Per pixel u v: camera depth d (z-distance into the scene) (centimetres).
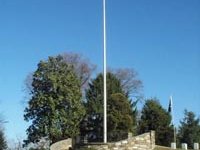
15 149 6756
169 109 6606
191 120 8038
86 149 4634
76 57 7712
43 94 5103
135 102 7194
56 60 5272
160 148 4978
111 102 6156
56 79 5131
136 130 6450
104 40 4691
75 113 5153
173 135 6444
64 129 5116
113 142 4641
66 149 4947
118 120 5981
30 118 5119
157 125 6444
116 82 6838
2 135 6519
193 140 7806
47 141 5272
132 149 4653
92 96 6562
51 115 5056
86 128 6131
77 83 5300
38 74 5159
